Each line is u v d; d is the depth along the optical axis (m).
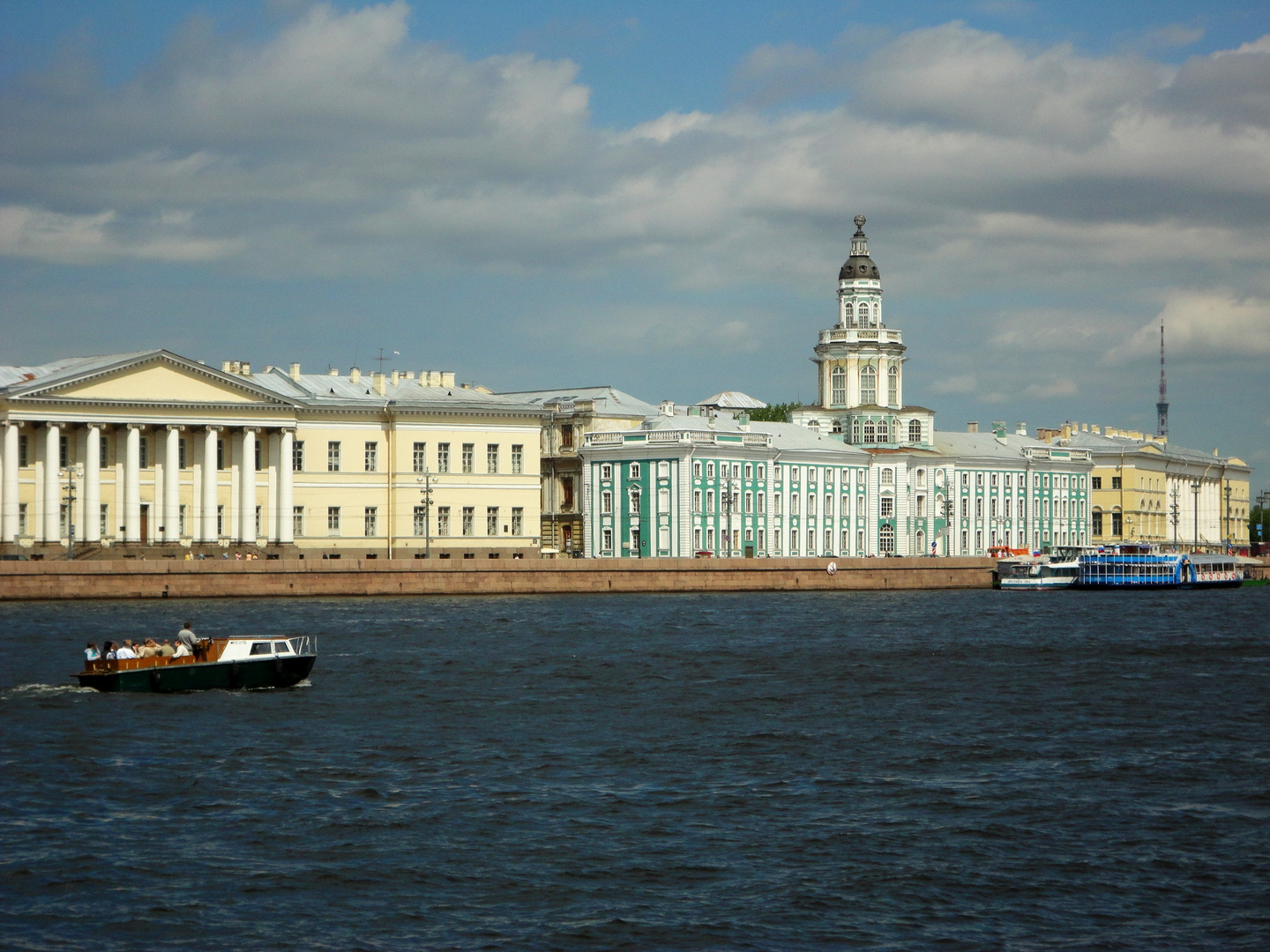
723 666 83.88
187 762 55.75
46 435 140.25
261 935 37.91
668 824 47.34
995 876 42.47
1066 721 65.75
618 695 72.44
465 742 59.91
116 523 144.50
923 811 49.06
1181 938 38.03
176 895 40.62
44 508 140.50
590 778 53.50
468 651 89.31
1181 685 77.69
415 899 40.47
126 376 143.62
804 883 41.75
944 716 67.06
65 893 40.69
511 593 139.25
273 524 152.88
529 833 46.28
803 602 138.38
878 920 39.12
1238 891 41.38
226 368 158.00
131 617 106.25
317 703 69.12
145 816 47.94
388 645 92.12
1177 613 133.38
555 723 64.50
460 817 48.03
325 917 39.16
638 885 41.59
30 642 89.81
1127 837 46.12
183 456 148.75
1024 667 85.19
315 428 155.62
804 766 55.75
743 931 38.38
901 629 109.38
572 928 38.44
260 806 49.28
